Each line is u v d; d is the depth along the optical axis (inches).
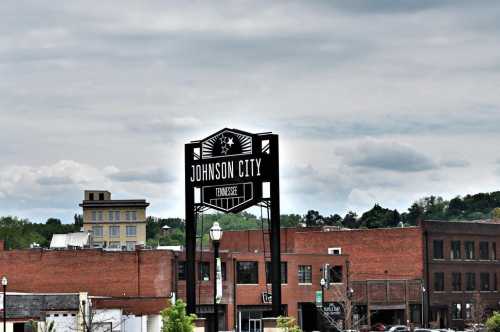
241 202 2947.8
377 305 6023.6
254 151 2928.2
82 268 5172.2
